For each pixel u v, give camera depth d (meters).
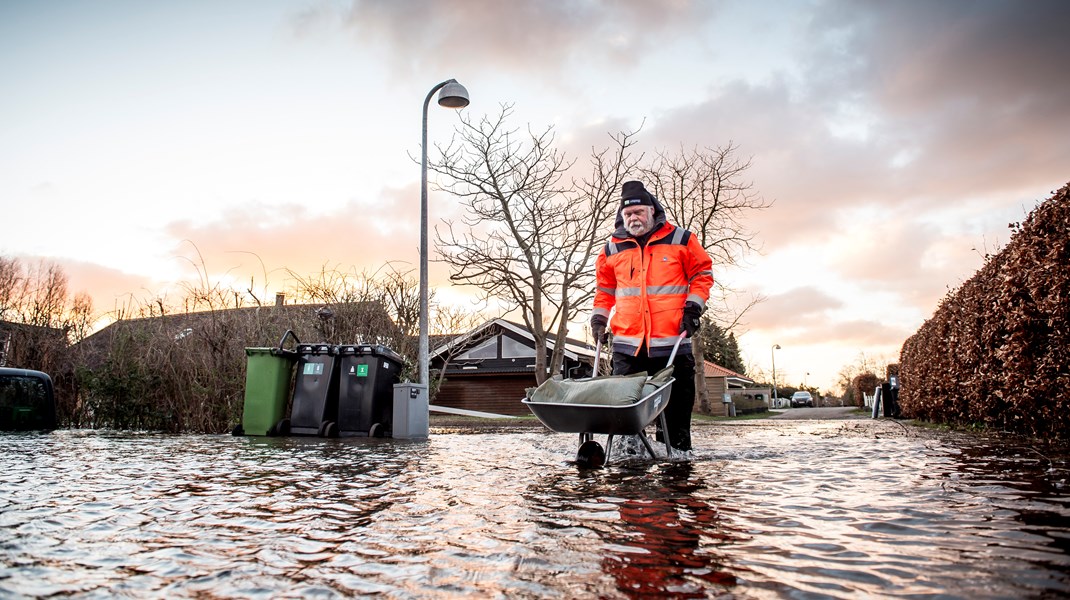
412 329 13.12
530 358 26.36
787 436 8.05
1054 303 5.79
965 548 1.87
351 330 10.95
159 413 9.95
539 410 4.41
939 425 10.34
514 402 26.52
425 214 10.19
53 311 13.09
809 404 63.66
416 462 4.80
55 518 2.57
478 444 6.91
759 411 42.22
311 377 8.72
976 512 2.41
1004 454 4.66
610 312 5.71
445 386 27.36
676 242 5.42
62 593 1.57
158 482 3.70
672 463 4.44
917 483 3.18
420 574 1.72
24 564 1.85
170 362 9.91
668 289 5.33
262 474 4.08
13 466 4.61
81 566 1.83
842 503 2.65
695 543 2.00
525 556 1.89
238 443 7.16
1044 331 6.33
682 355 5.27
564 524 2.34
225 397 9.66
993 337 7.62
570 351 24.61
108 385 10.13
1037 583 1.53
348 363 8.66
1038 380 6.21
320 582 1.66
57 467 4.54
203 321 10.09
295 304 11.04
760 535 2.09
